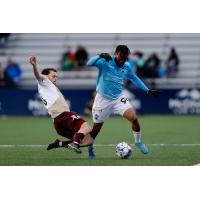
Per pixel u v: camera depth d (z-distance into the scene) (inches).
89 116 4001.0
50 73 1847.9
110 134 2743.6
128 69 1867.6
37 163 1777.8
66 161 1812.3
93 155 1866.4
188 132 2819.9
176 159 1839.3
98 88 1859.0
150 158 1866.4
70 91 4055.1
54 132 2888.8
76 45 4874.5
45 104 1825.8
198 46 4781.0
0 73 4254.4
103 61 1827.0
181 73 4690.0
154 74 4148.6
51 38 4894.2
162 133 2770.7
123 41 4847.4
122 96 1865.2
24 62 4813.0
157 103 4057.6
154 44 4820.4
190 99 4040.4
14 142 2418.8
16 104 4109.3
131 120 1857.8
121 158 1861.5
